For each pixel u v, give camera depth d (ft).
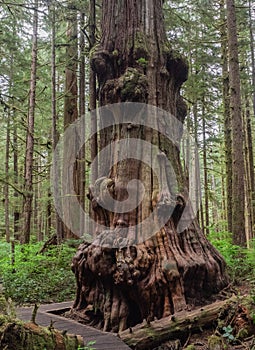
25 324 9.35
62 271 30.12
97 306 17.16
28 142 43.27
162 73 19.85
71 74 47.60
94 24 32.30
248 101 67.26
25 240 41.78
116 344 13.09
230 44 37.86
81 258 17.79
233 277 20.13
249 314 13.51
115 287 16.74
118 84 19.08
